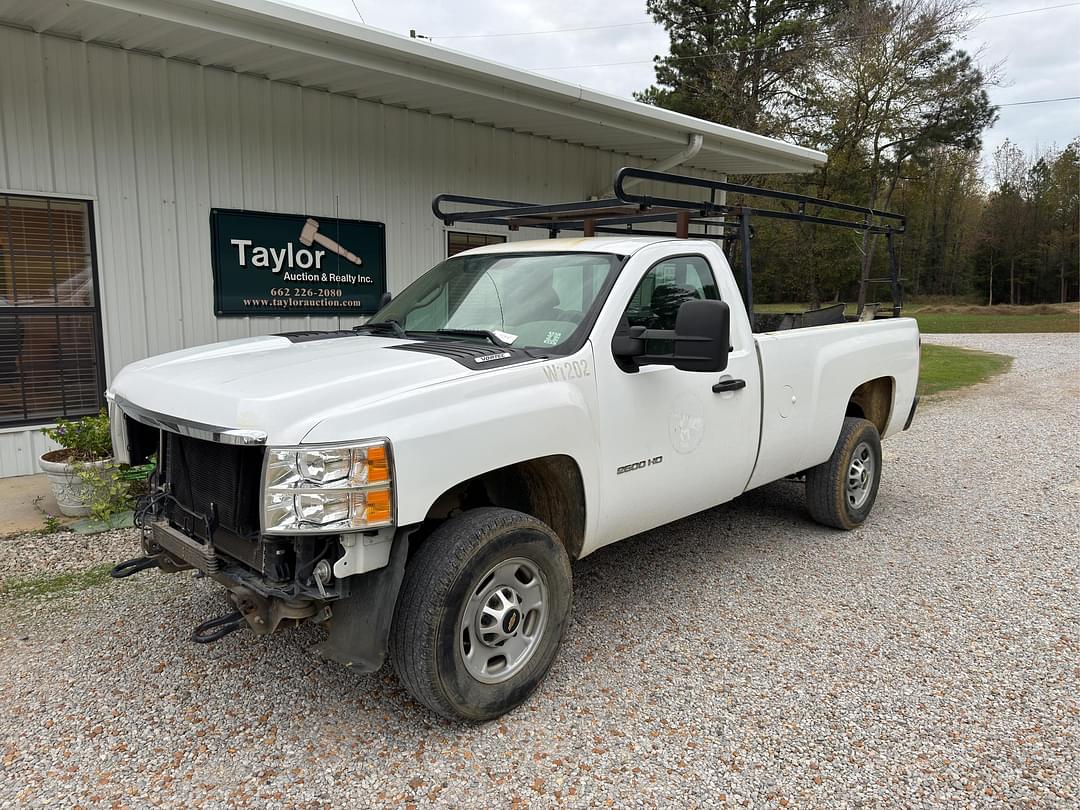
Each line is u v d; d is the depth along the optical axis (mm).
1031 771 2777
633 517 3715
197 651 3629
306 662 3541
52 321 6449
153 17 5504
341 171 8070
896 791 2668
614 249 3883
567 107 8461
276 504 2561
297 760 2822
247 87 7246
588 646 3717
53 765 2779
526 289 3852
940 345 23250
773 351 4457
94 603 4133
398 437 2666
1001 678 3438
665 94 30125
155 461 3529
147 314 6875
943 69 25875
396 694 3281
